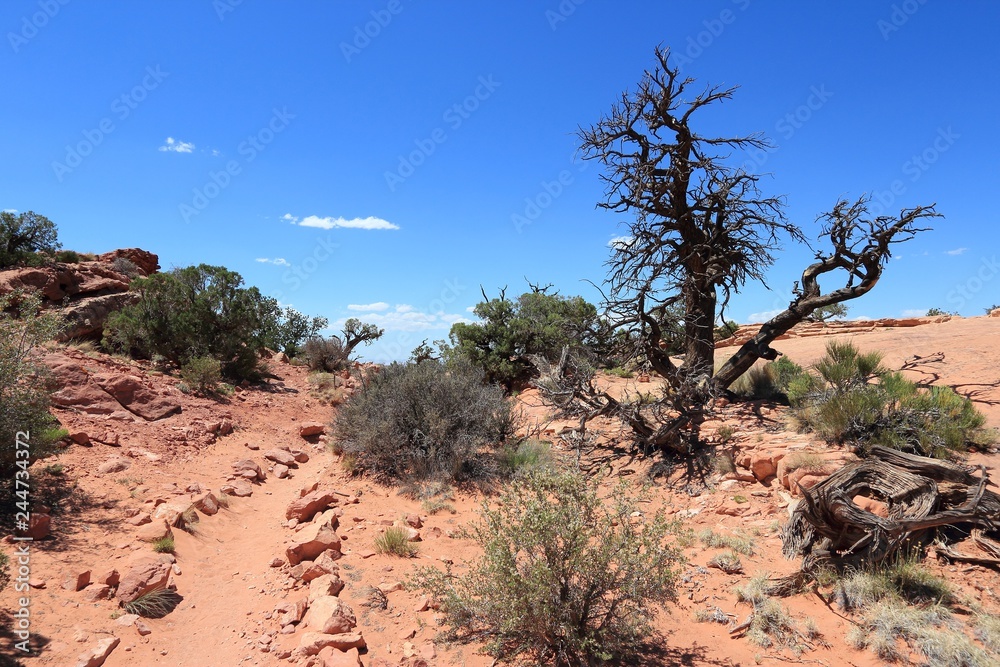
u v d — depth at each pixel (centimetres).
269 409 1689
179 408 1366
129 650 515
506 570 493
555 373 1273
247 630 568
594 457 1191
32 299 859
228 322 1905
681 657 521
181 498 866
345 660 490
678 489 972
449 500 974
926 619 539
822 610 588
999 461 879
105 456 973
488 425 1217
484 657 520
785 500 834
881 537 628
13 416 753
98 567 637
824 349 2058
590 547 521
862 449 923
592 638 505
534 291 2619
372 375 1449
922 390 1126
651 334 1253
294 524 855
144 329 1825
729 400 1380
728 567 677
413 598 632
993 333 1830
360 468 1133
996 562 614
